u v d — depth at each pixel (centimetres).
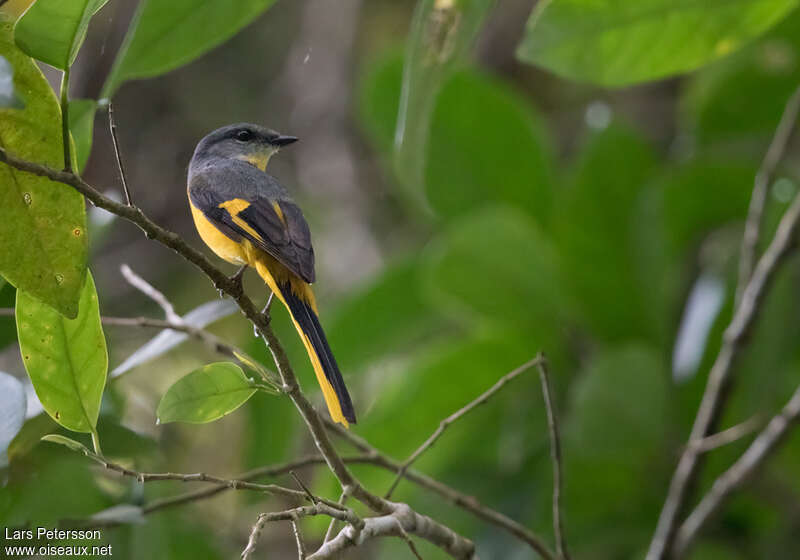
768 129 1088
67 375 601
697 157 1016
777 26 1026
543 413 984
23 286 553
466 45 629
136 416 1322
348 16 1617
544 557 759
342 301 1027
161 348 768
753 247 891
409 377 960
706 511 873
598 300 986
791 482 993
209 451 1357
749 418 936
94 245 905
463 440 1009
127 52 611
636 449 895
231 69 1636
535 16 723
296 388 595
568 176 1099
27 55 507
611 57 750
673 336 1025
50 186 545
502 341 963
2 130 538
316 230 1510
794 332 916
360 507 972
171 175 1580
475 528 1008
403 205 1509
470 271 941
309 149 1579
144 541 936
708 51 752
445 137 1033
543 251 930
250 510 1233
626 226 996
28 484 756
